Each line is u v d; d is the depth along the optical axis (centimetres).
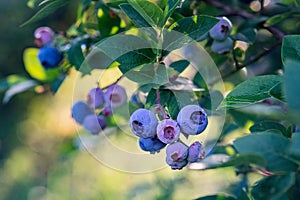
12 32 238
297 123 38
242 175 72
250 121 65
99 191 160
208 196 56
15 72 243
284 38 47
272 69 74
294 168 44
